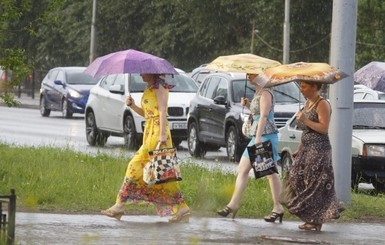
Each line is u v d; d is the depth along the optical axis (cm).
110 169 3056
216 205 2428
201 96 4384
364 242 2067
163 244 1911
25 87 10988
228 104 4150
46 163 3097
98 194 2573
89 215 2316
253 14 9806
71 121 6575
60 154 3425
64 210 2386
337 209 2212
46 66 11481
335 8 2519
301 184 2230
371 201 2652
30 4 3041
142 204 2481
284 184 2245
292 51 9562
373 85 4784
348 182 2542
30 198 1780
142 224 2205
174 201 2267
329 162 2225
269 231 2180
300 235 2144
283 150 3459
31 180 2692
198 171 3109
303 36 9631
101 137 4738
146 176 2242
